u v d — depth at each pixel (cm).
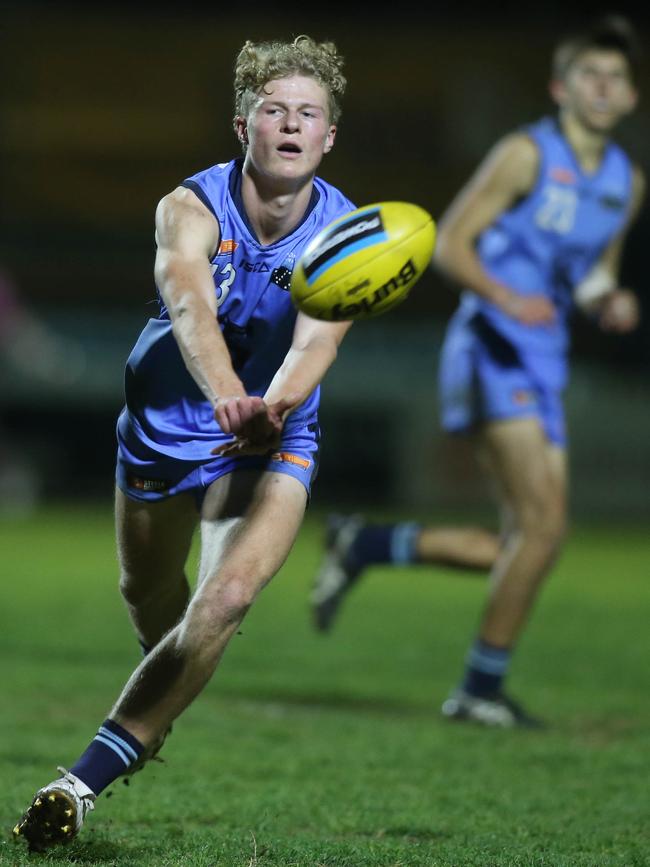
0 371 8388
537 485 2302
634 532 7219
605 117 2333
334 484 8631
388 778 1742
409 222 1176
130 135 9888
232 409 1110
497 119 9769
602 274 2447
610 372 8838
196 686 1221
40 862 1187
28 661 2745
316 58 1262
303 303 1171
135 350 1355
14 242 9631
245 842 1316
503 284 2295
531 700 2495
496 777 1772
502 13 9788
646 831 1456
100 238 9762
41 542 5809
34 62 9794
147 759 1302
